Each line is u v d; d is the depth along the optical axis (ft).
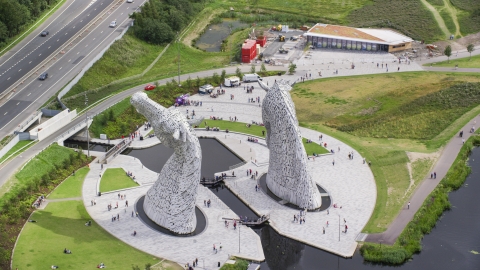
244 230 628.28
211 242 607.37
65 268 551.59
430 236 631.15
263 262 587.68
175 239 609.01
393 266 587.68
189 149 591.37
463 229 643.45
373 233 625.00
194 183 607.37
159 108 588.91
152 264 569.23
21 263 554.46
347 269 583.17
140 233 614.75
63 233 605.73
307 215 655.76
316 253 604.08
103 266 556.92
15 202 642.22
